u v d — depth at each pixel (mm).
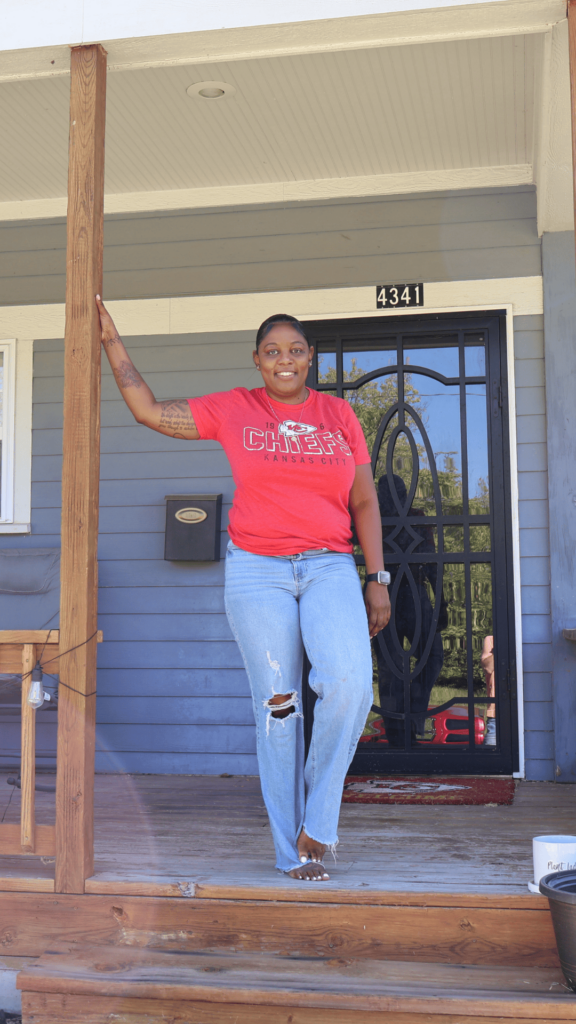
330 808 2543
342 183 4781
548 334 4504
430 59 3629
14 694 4398
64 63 2949
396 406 4715
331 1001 2166
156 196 4941
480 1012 2111
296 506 2596
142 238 4945
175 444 4832
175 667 4707
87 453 2693
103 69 2885
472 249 4645
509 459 4578
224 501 4766
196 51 2887
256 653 2578
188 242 4902
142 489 4832
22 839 2656
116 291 4938
